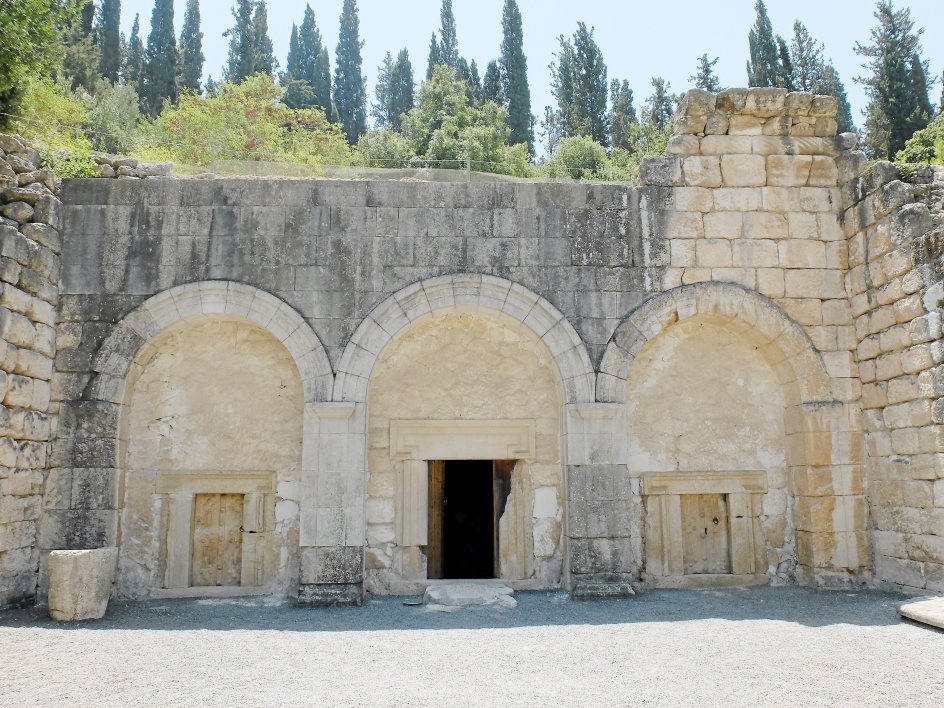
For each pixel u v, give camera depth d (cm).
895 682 584
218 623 835
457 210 1059
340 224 1046
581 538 984
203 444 1040
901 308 959
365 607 934
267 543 1028
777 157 1106
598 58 5400
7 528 879
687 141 1102
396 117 6656
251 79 3812
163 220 1036
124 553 1007
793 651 682
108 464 975
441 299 1036
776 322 1057
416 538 1040
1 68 1223
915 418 932
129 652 691
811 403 1041
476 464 1545
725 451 1083
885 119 3878
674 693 560
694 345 1104
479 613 889
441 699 545
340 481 978
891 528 978
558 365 1032
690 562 1071
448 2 6894
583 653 683
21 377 910
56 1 1477
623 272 1058
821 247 1086
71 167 1122
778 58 4572
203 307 1018
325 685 583
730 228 1082
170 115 3409
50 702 540
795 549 1062
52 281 995
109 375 992
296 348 1012
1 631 767
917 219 942
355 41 6744
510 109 5209
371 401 1062
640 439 1075
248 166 1698
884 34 4066
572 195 1074
